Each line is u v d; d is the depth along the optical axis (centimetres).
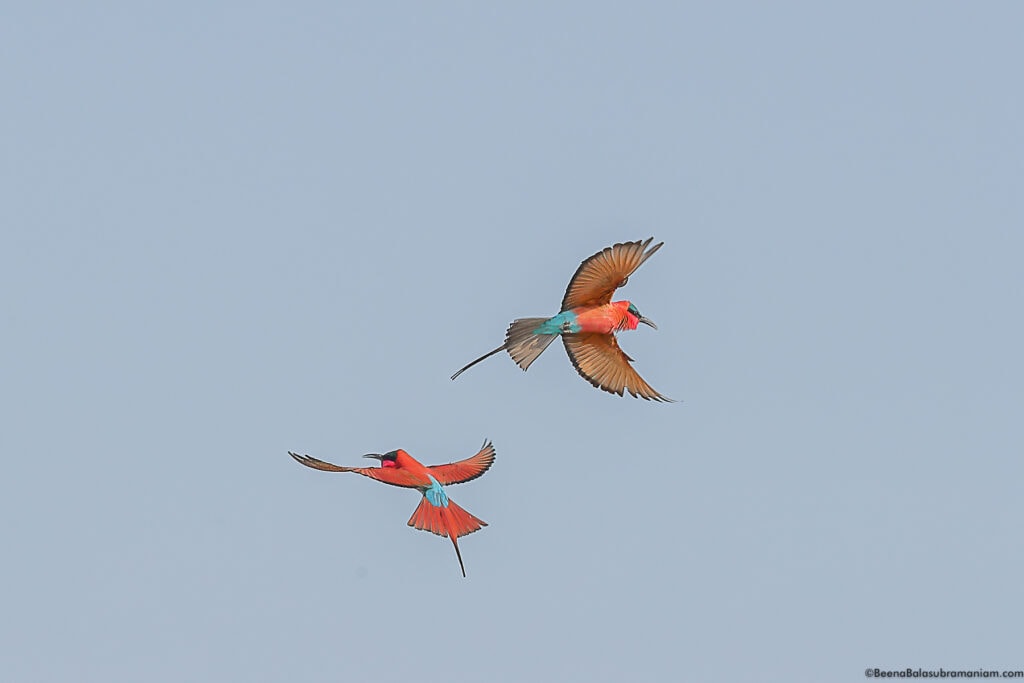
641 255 1672
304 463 1766
